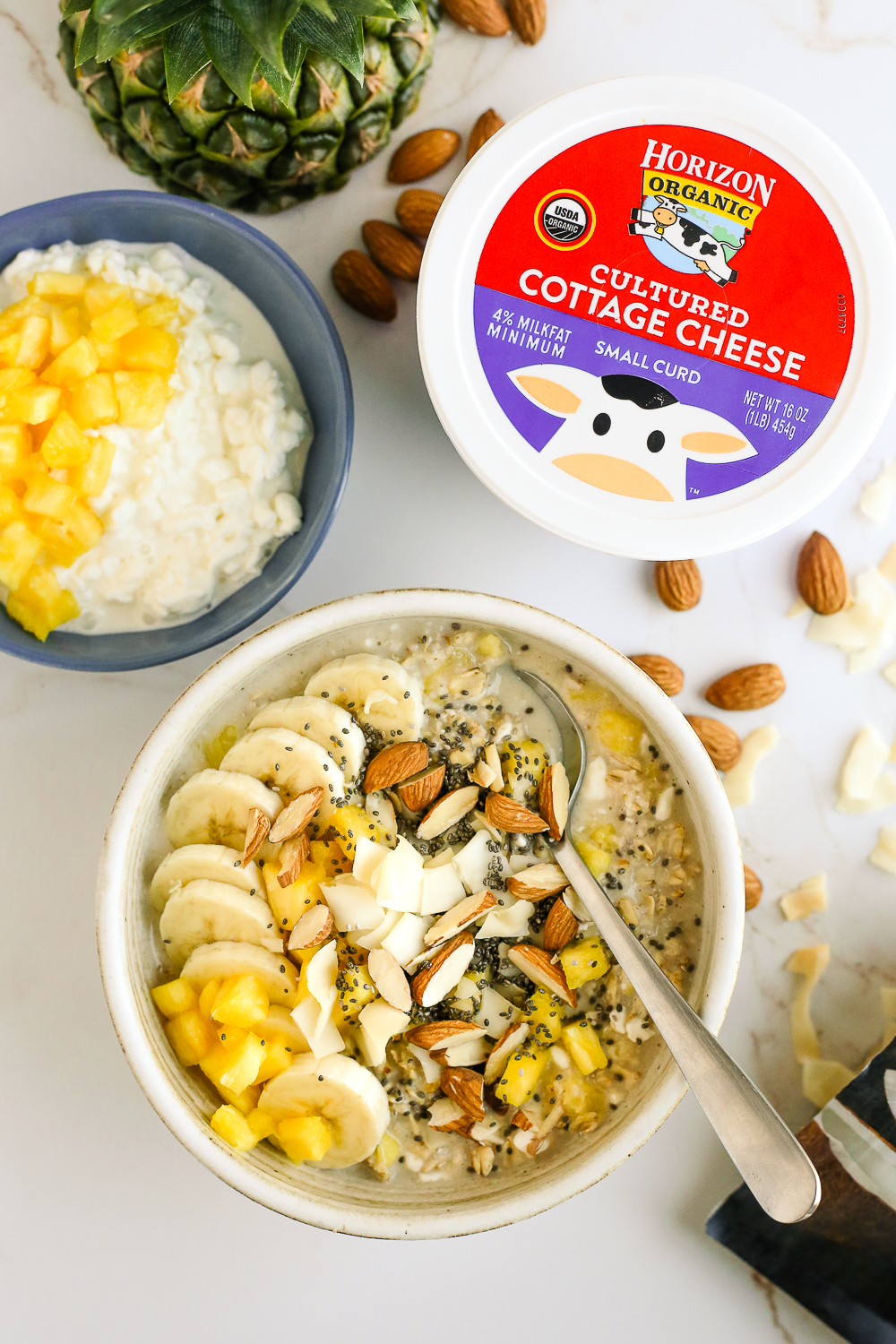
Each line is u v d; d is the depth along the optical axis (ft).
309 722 1.51
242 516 1.59
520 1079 1.52
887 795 1.69
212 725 1.55
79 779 1.68
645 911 1.55
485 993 1.54
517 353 1.49
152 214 1.55
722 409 1.49
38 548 1.55
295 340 1.61
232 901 1.49
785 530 1.69
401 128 1.65
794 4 1.65
